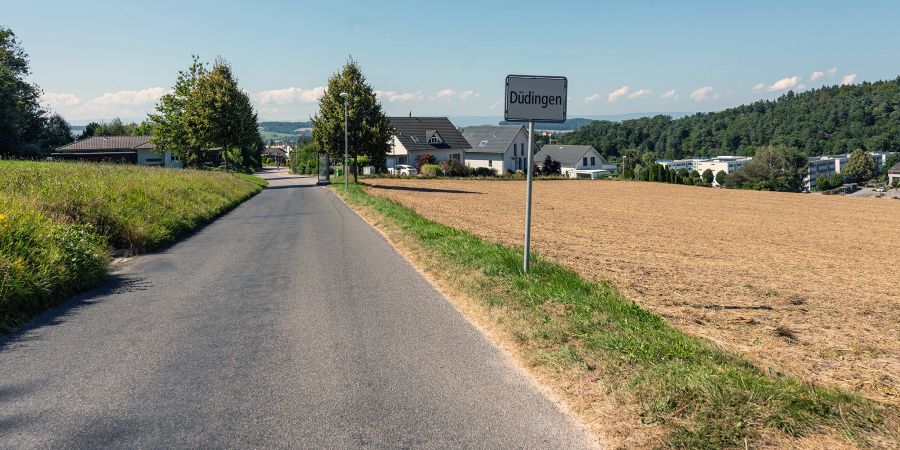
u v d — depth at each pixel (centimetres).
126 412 381
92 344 530
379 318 616
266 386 426
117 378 443
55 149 6197
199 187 2191
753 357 509
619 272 1008
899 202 4553
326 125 4091
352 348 515
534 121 759
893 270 1330
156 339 544
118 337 552
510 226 1817
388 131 4275
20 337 552
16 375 450
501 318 592
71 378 443
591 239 1600
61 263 741
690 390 382
